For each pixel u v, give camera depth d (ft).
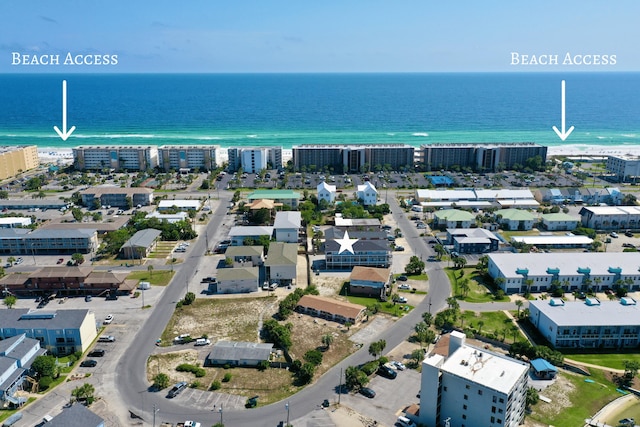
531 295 636.07
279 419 412.16
